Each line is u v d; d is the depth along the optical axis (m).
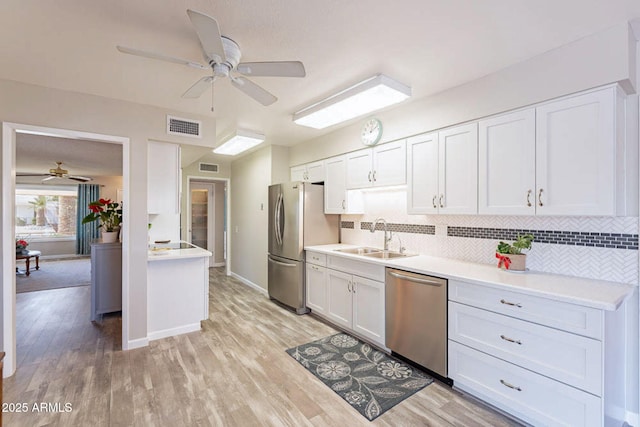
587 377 1.57
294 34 1.80
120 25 1.71
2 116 2.37
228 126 3.66
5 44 1.89
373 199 3.72
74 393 2.16
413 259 2.85
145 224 2.95
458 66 2.18
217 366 2.55
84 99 2.67
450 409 1.99
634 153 1.85
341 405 2.04
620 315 1.81
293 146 4.68
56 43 1.89
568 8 1.57
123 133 2.84
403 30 1.77
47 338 3.11
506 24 1.71
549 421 1.71
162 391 2.19
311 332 3.29
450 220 2.90
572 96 1.88
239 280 5.72
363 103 2.66
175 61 1.68
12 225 2.45
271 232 4.38
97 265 3.65
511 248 2.28
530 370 1.78
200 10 1.58
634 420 1.88
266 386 2.26
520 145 2.11
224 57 1.67
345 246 3.86
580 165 1.84
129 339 2.87
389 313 2.68
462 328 2.13
